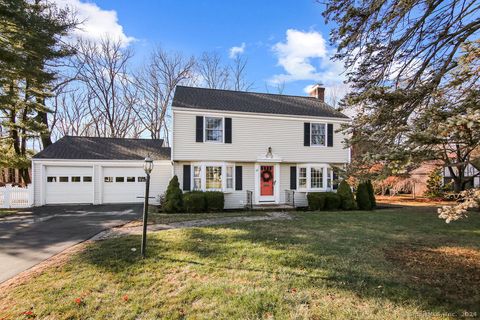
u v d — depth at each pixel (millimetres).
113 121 27375
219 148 14406
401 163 3549
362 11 5359
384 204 17109
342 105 5684
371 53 6035
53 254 5820
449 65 5297
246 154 14766
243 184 14969
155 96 28297
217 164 14414
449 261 5391
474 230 8398
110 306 3600
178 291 4004
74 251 5949
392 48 5879
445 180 20266
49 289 4066
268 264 5109
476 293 3984
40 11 14445
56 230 8312
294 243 6594
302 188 15719
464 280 4461
